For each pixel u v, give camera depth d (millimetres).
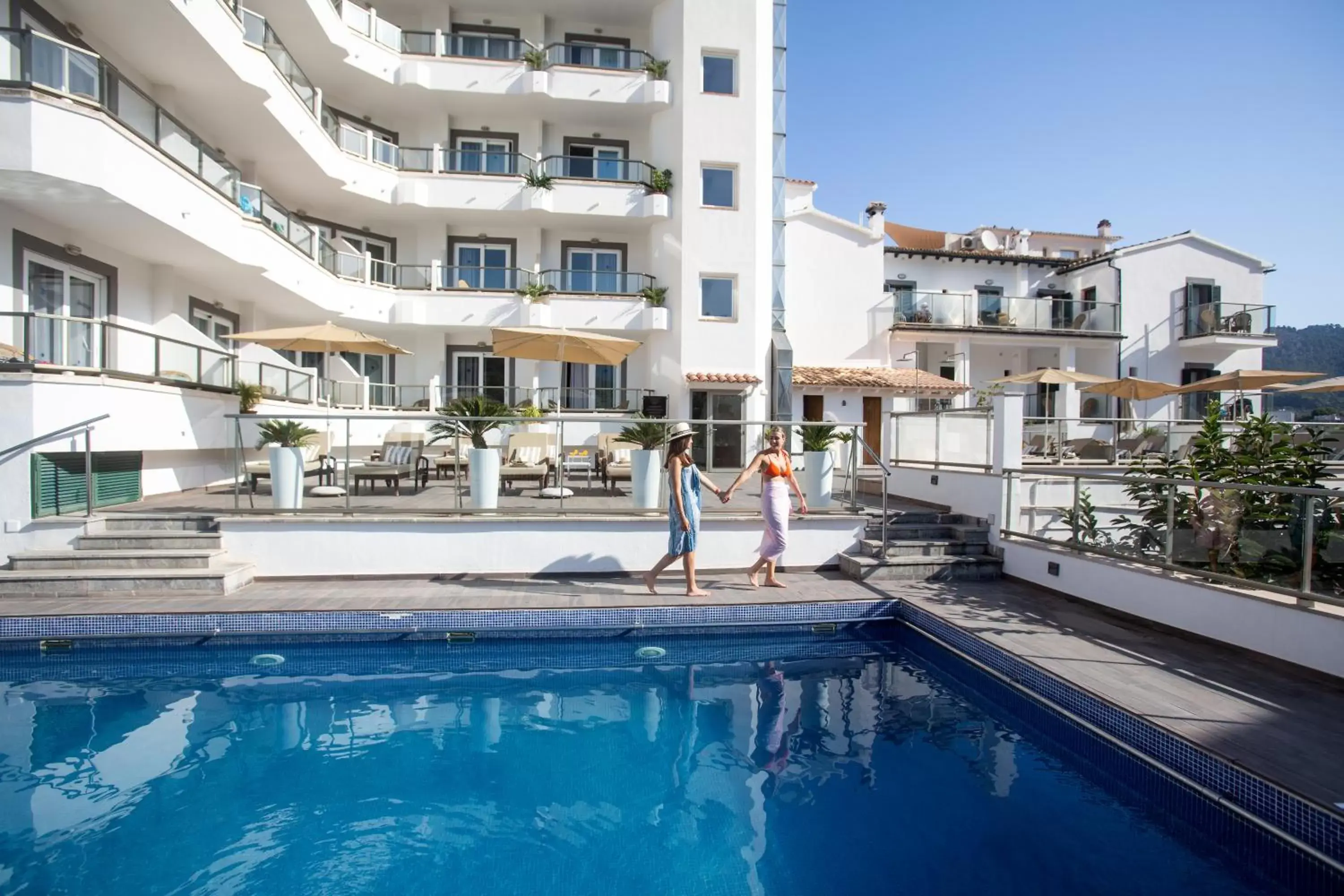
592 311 18703
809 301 22344
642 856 3582
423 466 11914
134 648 6527
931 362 24031
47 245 9656
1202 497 6469
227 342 14812
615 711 5477
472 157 19016
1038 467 8789
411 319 18250
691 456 7867
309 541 8078
